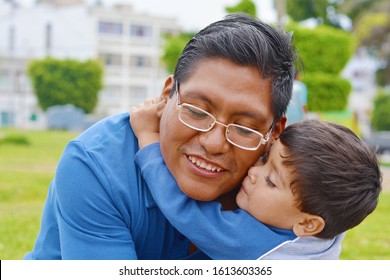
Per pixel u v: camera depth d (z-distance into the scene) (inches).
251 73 91.0
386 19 1272.1
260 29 93.5
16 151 682.8
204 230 97.7
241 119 92.6
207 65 91.9
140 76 1897.1
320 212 100.0
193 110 92.9
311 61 810.8
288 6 1371.8
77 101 1517.0
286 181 100.3
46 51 1806.1
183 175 96.7
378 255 241.9
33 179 424.5
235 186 102.7
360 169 99.2
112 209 98.7
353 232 284.4
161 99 106.3
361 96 1750.7
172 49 865.5
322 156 98.0
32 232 259.8
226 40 90.9
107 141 103.0
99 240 98.1
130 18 1865.2
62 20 1847.9
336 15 1387.8
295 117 166.6
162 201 98.0
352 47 861.2
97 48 1828.2
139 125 105.3
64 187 99.5
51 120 1290.6
